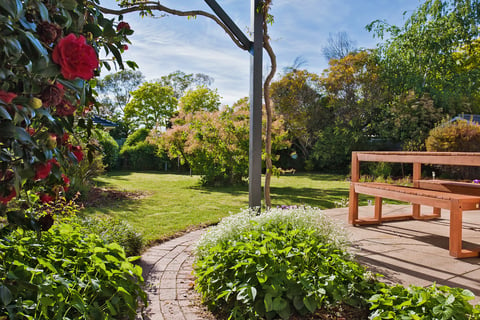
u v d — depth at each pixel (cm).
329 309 190
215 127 935
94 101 136
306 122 1636
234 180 984
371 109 1476
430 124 1291
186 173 1413
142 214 517
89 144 152
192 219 482
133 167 1572
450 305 164
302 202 670
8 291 115
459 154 311
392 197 348
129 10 281
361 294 200
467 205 284
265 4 333
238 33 329
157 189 856
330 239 260
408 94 1347
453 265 263
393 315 170
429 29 1185
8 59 93
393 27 1305
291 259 210
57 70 98
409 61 1269
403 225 407
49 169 116
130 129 2523
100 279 172
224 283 205
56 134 117
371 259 278
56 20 110
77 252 185
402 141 1387
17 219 127
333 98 1612
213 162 943
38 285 130
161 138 1021
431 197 304
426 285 223
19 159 108
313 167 1639
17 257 157
